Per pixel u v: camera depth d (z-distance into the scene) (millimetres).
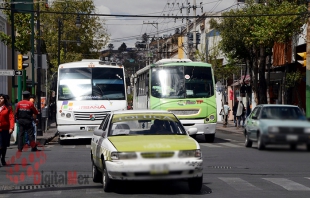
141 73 55562
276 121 34312
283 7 55875
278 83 73750
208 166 28734
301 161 31094
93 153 22969
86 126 45188
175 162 18594
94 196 19547
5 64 84938
